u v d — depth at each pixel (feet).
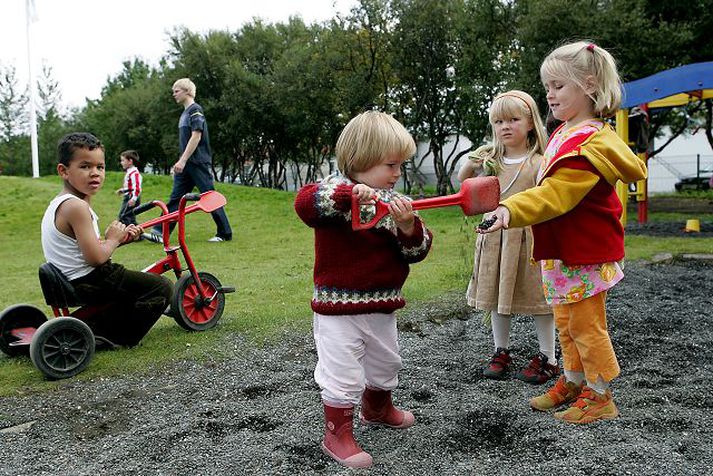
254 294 17.84
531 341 13.06
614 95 8.80
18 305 13.04
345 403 7.95
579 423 8.75
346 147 8.06
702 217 39.78
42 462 8.23
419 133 70.18
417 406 9.66
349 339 7.99
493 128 11.22
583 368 9.20
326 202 7.66
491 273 11.06
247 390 10.66
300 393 10.30
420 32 60.29
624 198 34.91
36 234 34.58
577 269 8.77
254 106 83.87
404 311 15.29
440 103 64.18
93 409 10.02
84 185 11.88
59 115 126.31
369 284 7.97
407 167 77.97
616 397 9.75
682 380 10.46
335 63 72.28
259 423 9.29
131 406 10.10
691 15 48.73
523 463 7.72
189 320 13.96
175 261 14.23
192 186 28.84
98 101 138.92
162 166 123.03
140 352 12.72
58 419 9.68
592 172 8.29
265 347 12.94
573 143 8.44
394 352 8.54
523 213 7.88
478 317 14.90
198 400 10.27
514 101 10.86
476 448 8.30
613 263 8.84
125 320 12.80
